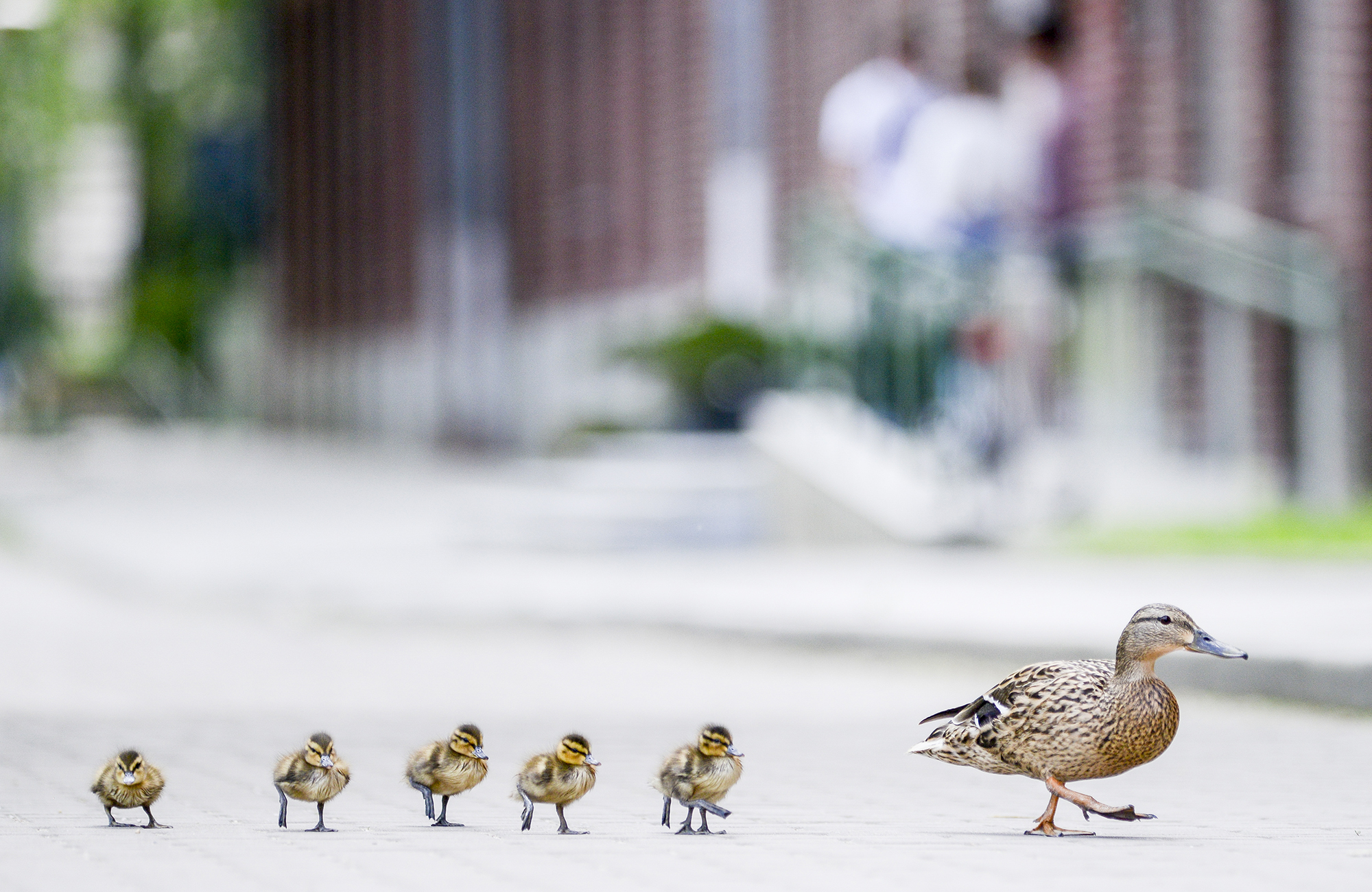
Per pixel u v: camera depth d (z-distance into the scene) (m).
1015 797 7.70
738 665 13.81
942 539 18.11
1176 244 18.64
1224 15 20.30
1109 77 21.11
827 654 13.87
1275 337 19.16
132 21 62.09
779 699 11.89
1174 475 18.69
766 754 9.14
